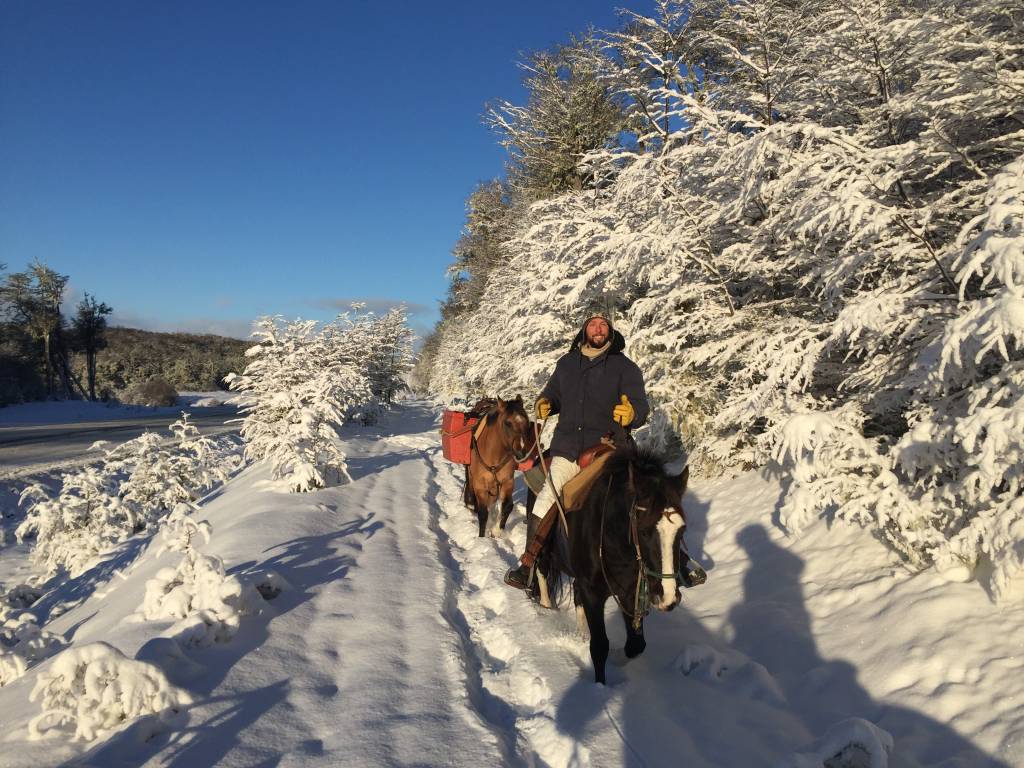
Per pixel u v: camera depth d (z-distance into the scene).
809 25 8.38
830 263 5.64
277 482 11.58
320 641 5.04
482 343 19.77
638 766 3.29
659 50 11.92
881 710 3.65
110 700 3.71
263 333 13.93
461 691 4.23
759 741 3.58
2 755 3.55
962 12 5.87
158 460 14.20
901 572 4.74
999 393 4.01
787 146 5.85
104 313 72.88
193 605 5.14
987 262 4.46
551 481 5.10
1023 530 3.80
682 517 3.71
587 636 5.04
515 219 24.44
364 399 24.69
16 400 61.41
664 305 8.62
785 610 5.00
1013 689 3.39
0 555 13.66
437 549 7.97
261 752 3.48
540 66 20.81
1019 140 5.51
